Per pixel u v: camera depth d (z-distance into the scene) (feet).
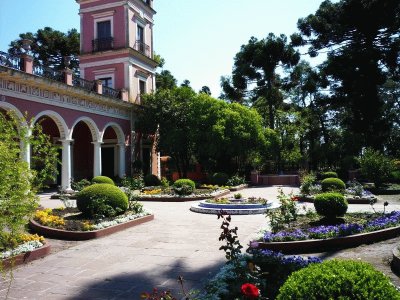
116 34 82.02
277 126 107.14
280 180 90.17
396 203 48.70
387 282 9.04
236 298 12.73
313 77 100.99
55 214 37.27
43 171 17.31
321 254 22.75
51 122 73.97
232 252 14.11
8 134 15.31
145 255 23.81
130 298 16.30
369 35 92.89
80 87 63.00
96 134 70.44
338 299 8.59
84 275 19.72
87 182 61.36
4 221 13.58
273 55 101.60
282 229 28.43
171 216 40.47
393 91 134.82
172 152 84.12
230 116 84.07
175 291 17.01
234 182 78.95
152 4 94.02
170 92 86.12
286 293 9.27
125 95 79.10
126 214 36.81
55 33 118.73
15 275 19.84
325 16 96.94
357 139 93.61
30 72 52.65
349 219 31.71
